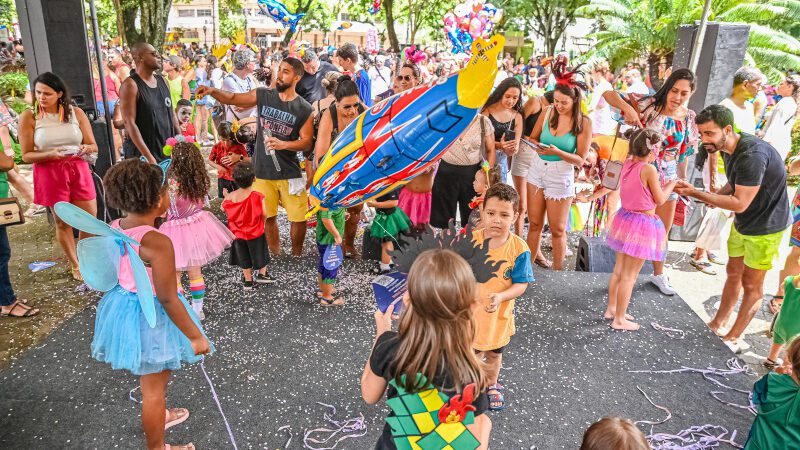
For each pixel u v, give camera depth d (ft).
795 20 46.24
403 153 8.73
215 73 32.83
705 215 18.52
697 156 17.84
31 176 25.08
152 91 16.03
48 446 8.40
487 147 14.78
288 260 16.02
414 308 5.12
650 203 11.54
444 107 8.27
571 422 9.34
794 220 14.14
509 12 71.36
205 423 8.99
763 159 11.02
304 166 17.31
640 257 11.63
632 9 48.91
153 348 7.25
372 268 15.57
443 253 5.19
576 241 19.74
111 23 78.54
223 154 18.43
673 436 9.00
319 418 9.22
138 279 6.77
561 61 14.33
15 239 17.72
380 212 14.44
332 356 11.02
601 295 14.05
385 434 5.76
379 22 102.73
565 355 11.34
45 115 13.25
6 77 31.99
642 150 11.38
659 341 11.98
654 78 46.65
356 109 12.90
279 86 14.23
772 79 42.45
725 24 18.22
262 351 11.12
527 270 8.74
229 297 13.51
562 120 14.67
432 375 5.08
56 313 12.78
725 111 11.21
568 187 15.23
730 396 10.19
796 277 10.88
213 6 61.05
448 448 5.21
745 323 12.73
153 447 7.88
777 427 7.12
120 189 7.11
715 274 17.35
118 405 9.37
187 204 11.58
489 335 8.91
